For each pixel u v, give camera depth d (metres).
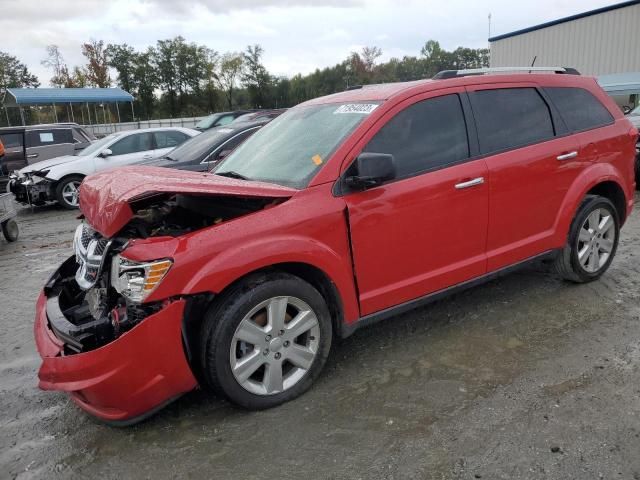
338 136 3.46
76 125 16.28
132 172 3.54
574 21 25.62
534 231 4.14
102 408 2.87
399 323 4.16
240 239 2.89
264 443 2.82
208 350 2.88
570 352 3.54
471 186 3.67
